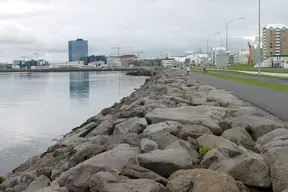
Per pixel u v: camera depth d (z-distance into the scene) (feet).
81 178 18.02
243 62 610.24
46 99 138.82
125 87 205.87
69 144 41.11
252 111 36.63
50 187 18.38
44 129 71.82
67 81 294.25
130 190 15.11
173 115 35.01
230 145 21.65
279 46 483.92
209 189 14.82
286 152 17.24
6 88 214.90
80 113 95.25
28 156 50.52
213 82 110.11
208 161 19.29
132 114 40.75
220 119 33.01
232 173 16.92
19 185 25.76
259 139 23.70
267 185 16.19
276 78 129.29
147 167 18.66
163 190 15.61
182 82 106.63
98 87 208.44
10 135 65.92
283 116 39.81
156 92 72.79
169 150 20.29
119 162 20.07
